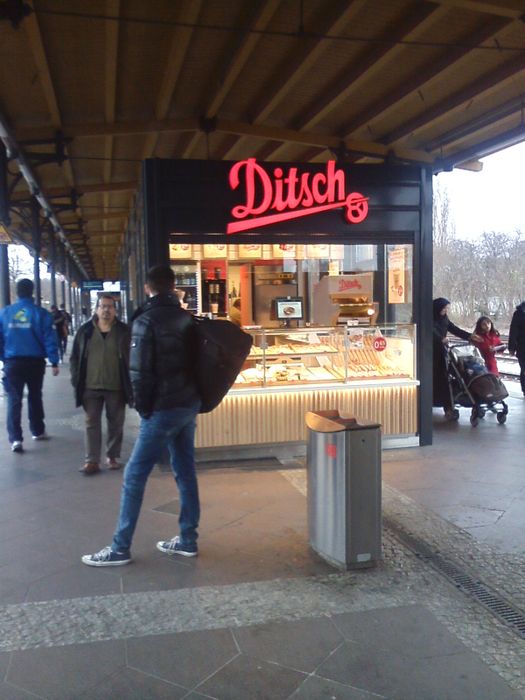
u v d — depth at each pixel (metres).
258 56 7.77
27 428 8.98
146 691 2.93
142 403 4.08
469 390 8.65
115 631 3.43
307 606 3.69
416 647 3.26
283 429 7.01
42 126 9.30
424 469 6.51
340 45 7.42
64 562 4.34
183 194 6.71
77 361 6.45
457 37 7.28
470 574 4.10
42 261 28.44
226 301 7.49
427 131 10.70
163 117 9.46
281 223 6.94
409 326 7.35
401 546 4.54
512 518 5.10
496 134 10.45
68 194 13.96
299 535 4.77
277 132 10.09
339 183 6.98
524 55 7.52
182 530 4.41
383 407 7.27
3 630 3.44
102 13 6.32
